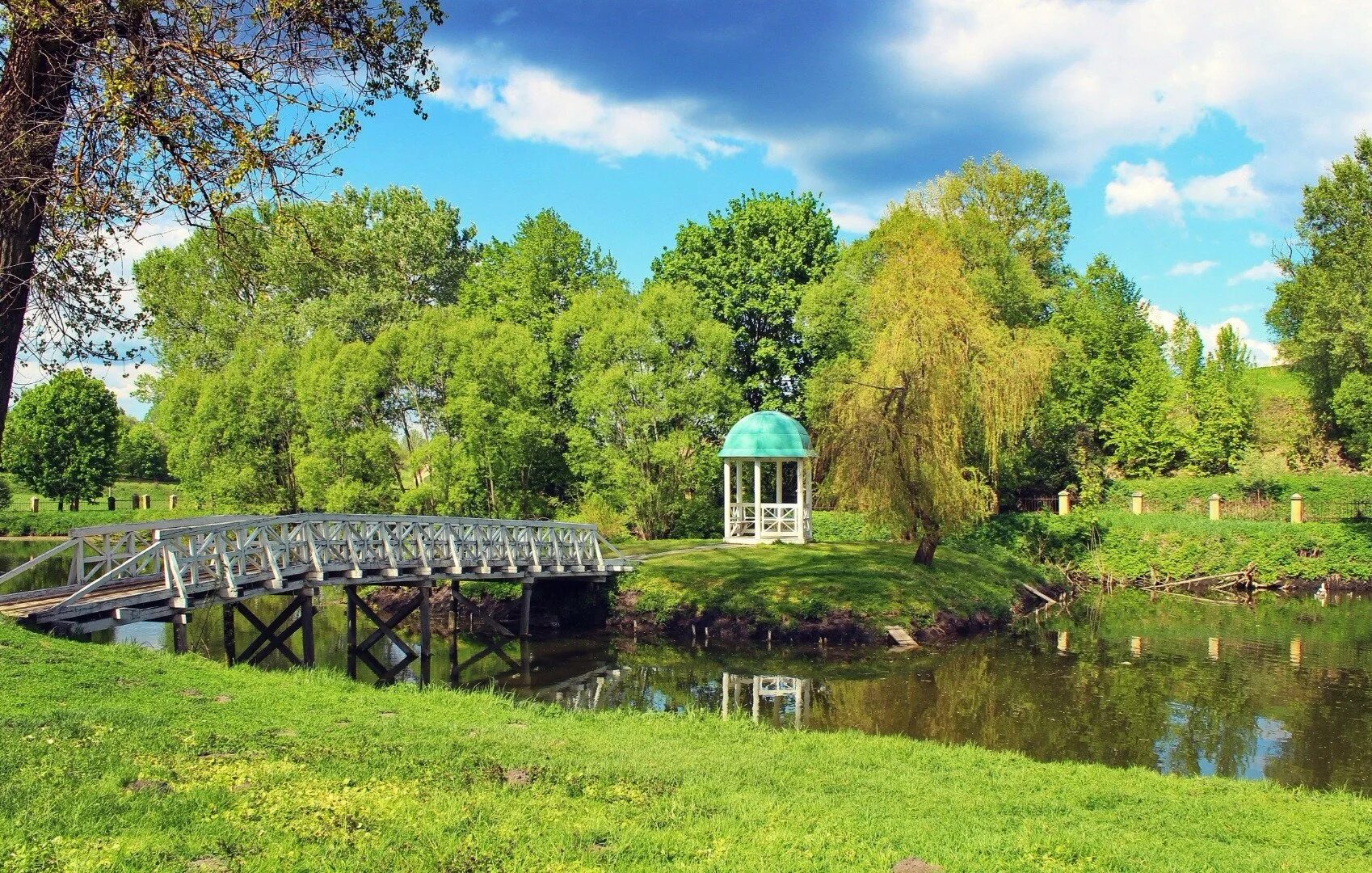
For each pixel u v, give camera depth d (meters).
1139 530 38.44
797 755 11.96
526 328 38.97
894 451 28.42
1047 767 12.41
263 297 12.62
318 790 8.25
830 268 43.41
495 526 24.97
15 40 9.61
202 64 9.83
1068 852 8.09
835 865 7.29
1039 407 38.31
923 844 8.06
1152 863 8.05
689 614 26.97
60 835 6.78
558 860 7.04
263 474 35.06
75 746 8.77
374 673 22.20
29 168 9.68
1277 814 10.48
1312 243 44.41
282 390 35.09
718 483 41.50
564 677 21.78
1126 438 45.81
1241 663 23.03
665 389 37.25
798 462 36.25
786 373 42.69
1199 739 16.36
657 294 38.50
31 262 10.09
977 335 28.00
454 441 32.94
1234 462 44.47
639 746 11.61
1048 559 38.41
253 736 9.92
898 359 27.67
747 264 43.75
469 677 21.83
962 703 19.02
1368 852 9.30
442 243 48.78
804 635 25.53
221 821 7.29
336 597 33.22
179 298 41.34
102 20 9.62
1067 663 23.09
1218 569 37.25
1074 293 50.88
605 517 36.25
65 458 54.12
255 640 21.53
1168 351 54.56
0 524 50.72
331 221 27.77
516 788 8.84
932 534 29.97
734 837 7.92
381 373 33.69
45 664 11.98
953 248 31.05
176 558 16.66
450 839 7.28
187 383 37.03
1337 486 41.28
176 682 12.31
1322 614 31.27
